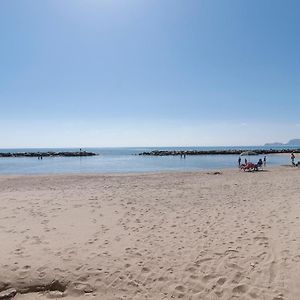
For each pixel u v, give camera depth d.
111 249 7.64
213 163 51.62
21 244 7.95
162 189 18.02
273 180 22.19
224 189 17.64
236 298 5.52
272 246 7.48
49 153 94.69
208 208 12.10
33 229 9.30
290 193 15.03
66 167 45.41
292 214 10.21
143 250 7.56
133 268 6.63
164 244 7.95
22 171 37.97
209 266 6.63
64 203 13.31
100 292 5.90
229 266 6.59
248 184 19.92
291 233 8.26
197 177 25.73
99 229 9.31
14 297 5.84
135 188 18.61
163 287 5.95
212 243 7.90
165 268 6.62
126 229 9.30
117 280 6.20
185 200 14.04
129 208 12.27
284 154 79.06
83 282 6.16
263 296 5.50
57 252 7.42
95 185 20.69
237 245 7.68
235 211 11.33
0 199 14.48
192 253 7.32
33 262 6.85
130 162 57.41
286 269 6.30
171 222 10.04
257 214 10.62
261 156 73.62
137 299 5.64
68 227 9.52
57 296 5.88
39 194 16.11
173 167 43.53
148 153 92.44
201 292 5.75
